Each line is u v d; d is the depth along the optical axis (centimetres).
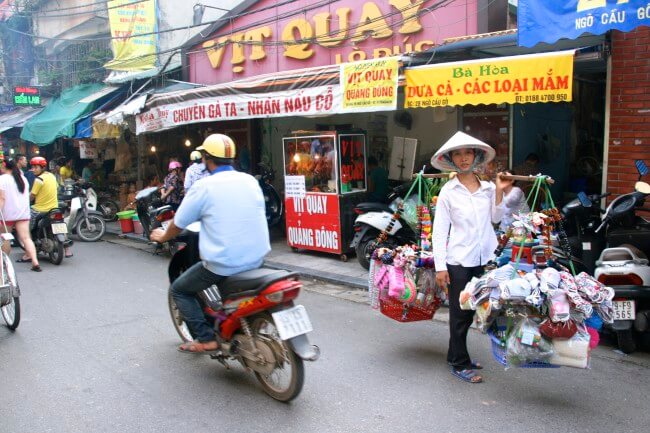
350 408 369
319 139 831
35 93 1706
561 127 918
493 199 409
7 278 531
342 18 927
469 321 407
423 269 456
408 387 400
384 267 464
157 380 418
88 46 1802
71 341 506
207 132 1339
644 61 579
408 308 457
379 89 673
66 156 1798
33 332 533
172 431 341
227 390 399
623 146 603
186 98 948
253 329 390
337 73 728
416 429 340
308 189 859
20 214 774
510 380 410
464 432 335
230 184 383
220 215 379
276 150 1195
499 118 812
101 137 1269
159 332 529
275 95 805
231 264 383
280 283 360
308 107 762
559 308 337
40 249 903
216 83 1180
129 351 479
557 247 497
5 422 353
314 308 616
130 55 1365
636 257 464
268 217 1046
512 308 357
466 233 396
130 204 1294
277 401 381
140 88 1233
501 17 767
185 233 468
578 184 920
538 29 534
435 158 407
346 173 827
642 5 471
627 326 446
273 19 991
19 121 1706
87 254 972
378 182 884
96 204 1204
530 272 371
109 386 407
